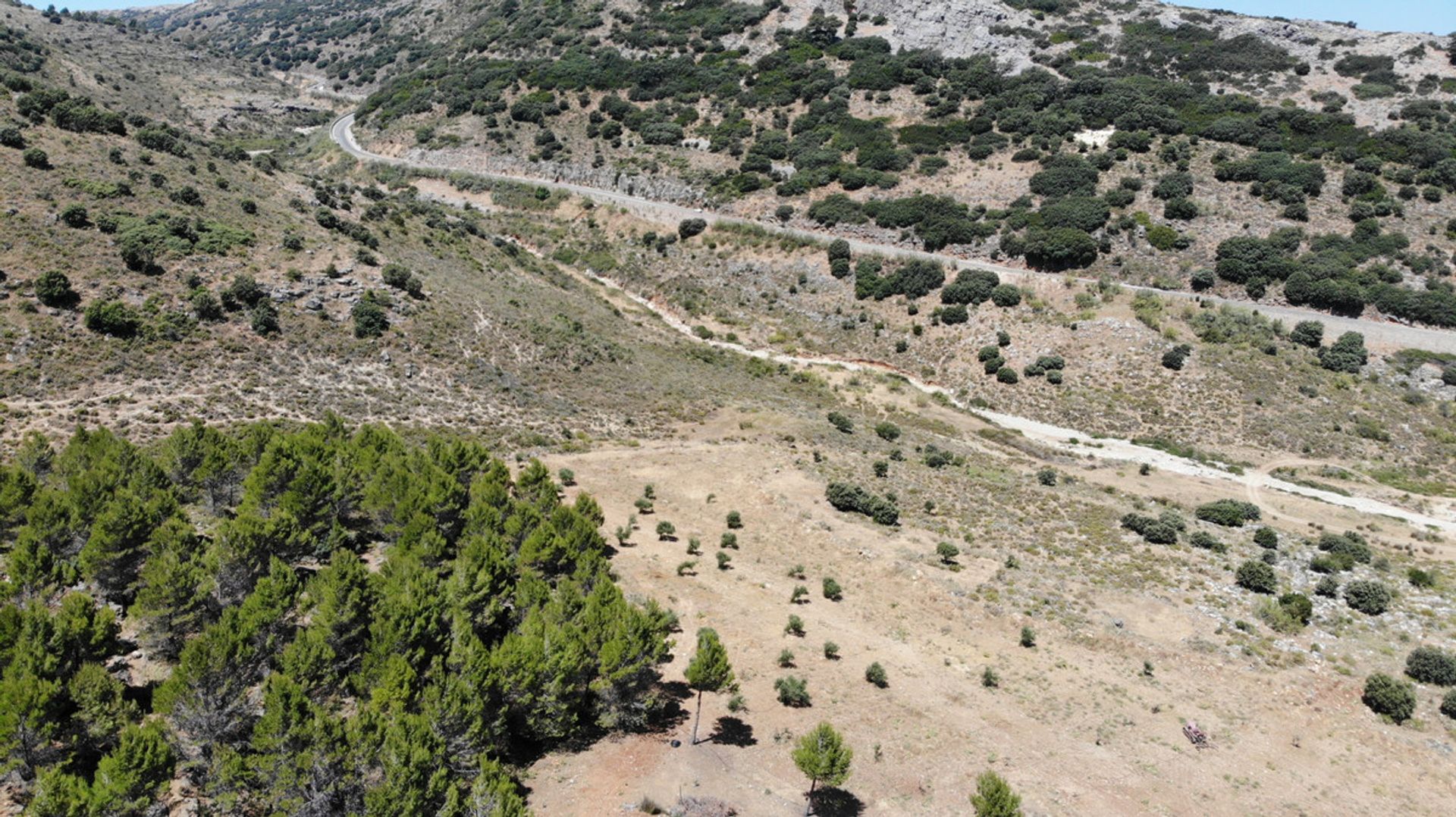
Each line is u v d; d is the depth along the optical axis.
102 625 24.44
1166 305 82.06
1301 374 74.38
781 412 67.81
